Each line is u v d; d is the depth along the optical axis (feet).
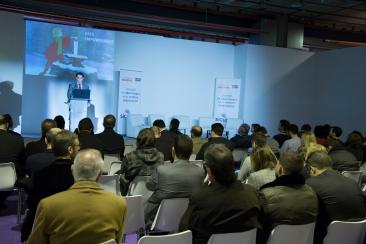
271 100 38.11
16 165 13.75
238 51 37.70
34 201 7.63
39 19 32.07
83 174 5.82
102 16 34.50
